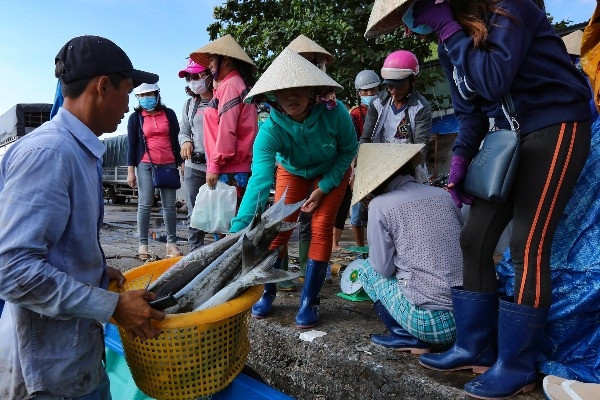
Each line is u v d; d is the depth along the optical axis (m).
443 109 10.01
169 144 4.94
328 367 2.55
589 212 2.07
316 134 2.79
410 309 2.41
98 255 1.55
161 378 1.68
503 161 1.92
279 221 1.89
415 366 2.30
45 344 1.43
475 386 1.98
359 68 8.27
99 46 1.51
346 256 5.12
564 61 1.92
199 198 3.77
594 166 2.09
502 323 2.00
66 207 1.37
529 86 1.91
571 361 2.05
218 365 1.74
